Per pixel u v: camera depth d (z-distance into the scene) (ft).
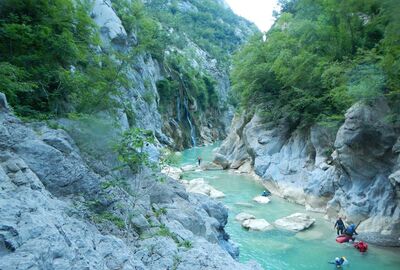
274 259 41.47
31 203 15.24
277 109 88.12
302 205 66.08
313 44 73.97
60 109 37.68
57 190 22.79
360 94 47.21
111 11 101.30
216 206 42.83
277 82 90.12
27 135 23.62
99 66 46.16
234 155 112.27
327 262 40.57
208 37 358.02
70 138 27.58
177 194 38.06
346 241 46.62
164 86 167.12
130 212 25.91
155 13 253.85
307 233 50.24
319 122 65.82
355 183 52.95
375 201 49.47
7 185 16.69
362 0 59.98
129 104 56.54
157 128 139.54
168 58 195.83
